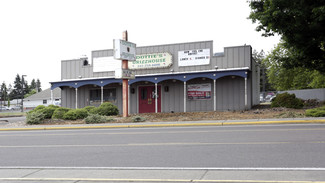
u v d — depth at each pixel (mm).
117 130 16141
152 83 26844
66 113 22531
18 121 25156
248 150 8414
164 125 17234
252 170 6309
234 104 24359
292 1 16922
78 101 29281
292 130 12062
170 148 9414
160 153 8703
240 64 24109
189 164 7168
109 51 28234
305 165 6492
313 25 16828
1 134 16812
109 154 8938
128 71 21562
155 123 17781
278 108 20594
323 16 15602
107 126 18094
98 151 9531
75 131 16656
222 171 6344
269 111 19703
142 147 9875
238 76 24344
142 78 25688
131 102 27453
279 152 7914
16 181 6289
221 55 24672
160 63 26188
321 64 20875
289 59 22266
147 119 20188
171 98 26266
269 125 14625
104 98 28484
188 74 24438
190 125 16750
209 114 20484
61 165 7762
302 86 37656
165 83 26484
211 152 8445
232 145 9328
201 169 6621
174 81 26156
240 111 21312
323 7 15078
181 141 10727
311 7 16344
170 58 25906
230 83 24547
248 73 23969
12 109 65125
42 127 19125
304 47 18547
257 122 15578
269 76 40031
